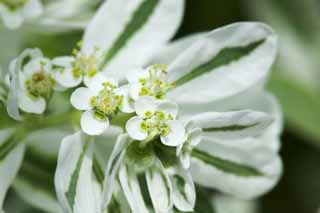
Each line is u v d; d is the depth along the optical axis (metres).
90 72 0.17
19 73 0.17
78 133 0.16
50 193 0.19
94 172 0.17
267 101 0.19
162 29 0.18
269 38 0.17
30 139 0.19
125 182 0.16
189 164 0.16
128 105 0.17
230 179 0.18
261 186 0.19
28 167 0.19
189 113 0.18
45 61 0.17
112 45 0.18
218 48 0.17
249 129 0.16
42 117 0.17
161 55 0.18
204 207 0.18
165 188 0.16
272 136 0.19
